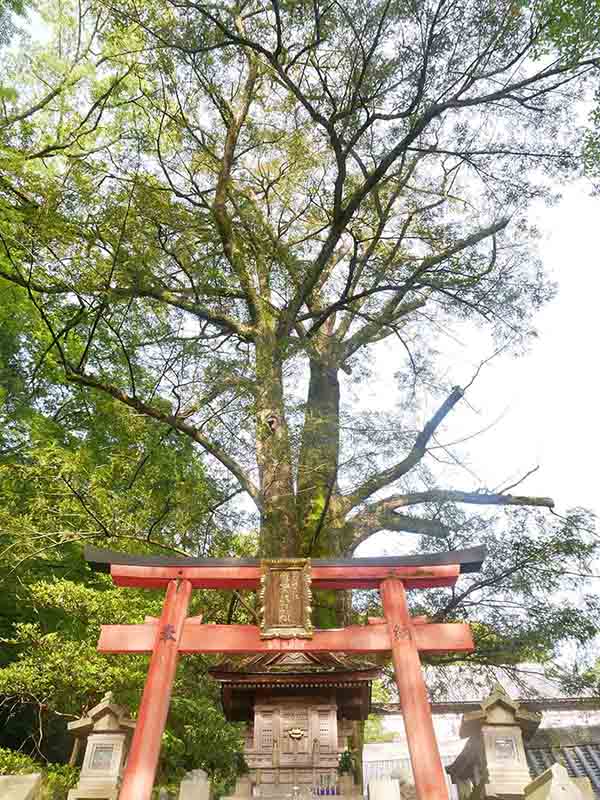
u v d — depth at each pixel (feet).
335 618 39.22
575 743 48.29
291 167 60.18
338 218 46.55
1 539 39.99
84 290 41.93
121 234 40.83
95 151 51.19
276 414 40.27
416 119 44.27
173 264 49.34
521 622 38.73
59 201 41.68
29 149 53.21
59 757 53.88
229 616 39.40
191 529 40.06
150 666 24.80
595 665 38.81
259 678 25.67
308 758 25.05
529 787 26.61
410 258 55.62
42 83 59.06
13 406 54.03
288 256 54.19
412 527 42.50
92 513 36.55
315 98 48.98
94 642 36.86
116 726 29.48
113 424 47.16
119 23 49.21
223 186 50.60
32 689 35.32
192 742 40.78
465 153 51.98
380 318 54.70
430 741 22.33
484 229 53.67
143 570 27.99
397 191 52.06
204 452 42.47
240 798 25.00
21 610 49.90
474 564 28.02
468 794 32.35
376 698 50.49
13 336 56.70
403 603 26.76
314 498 44.86
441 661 39.63
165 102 50.21
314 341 56.39
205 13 42.63
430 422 45.88
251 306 51.60
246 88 53.93
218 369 39.78
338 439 39.78
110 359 50.67
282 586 27.37
